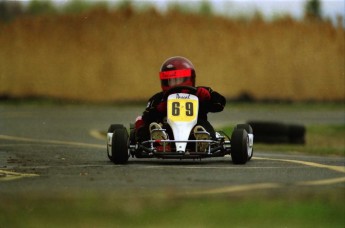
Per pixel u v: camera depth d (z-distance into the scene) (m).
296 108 131.50
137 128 40.00
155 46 142.88
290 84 140.50
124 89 139.25
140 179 33.75
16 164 41.50
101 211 23.81
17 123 87.06
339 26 141.12
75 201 24.88
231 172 36.69
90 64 139.38
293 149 59.97
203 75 143.00
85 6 142.50
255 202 25.48
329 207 24.95
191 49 143.62
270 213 24.47
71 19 141.00
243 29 142.88
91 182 32.84
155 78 141.12
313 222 23.83
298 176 35.84
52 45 139.38
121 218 23.55
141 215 23.67
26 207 23.67
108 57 140.25
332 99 140.25
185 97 39.03
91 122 90.81
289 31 141.50
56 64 138.62
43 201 24.89
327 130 82.31
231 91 141.75
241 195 27.78
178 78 39.34
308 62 140.62
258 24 142.62
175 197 27.05
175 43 143.50
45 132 74.31
